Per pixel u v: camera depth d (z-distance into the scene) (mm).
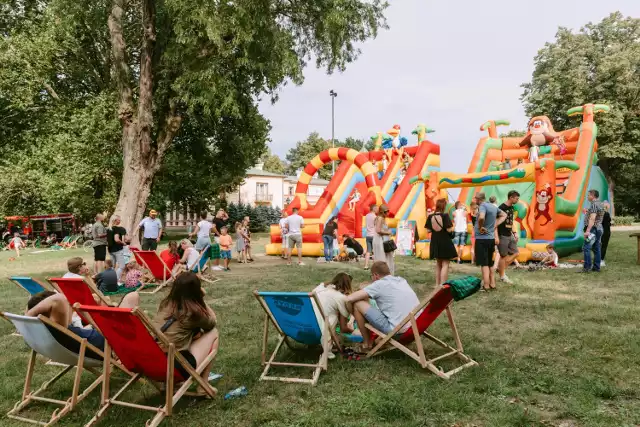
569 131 17812
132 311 3361
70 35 23797
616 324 6289
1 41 24484
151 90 19531
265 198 63844
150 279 11109
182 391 3875
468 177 14227
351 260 16078
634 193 48125
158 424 3672
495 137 19547
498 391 4117
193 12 16203
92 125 24922
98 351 4039
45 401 4191
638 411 3662
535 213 13062
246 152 32781
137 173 19625
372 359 5086
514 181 13391
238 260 16750
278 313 4844
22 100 25562
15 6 25875
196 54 18281
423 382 4363
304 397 4188
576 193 14586
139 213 19719
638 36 39969
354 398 4039
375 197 17359
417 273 11484
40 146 25766
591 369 4602
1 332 6699
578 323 6363
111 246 11570
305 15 19797
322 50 20547
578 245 14727
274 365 5004
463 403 3838
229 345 5863
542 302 7699
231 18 16578
